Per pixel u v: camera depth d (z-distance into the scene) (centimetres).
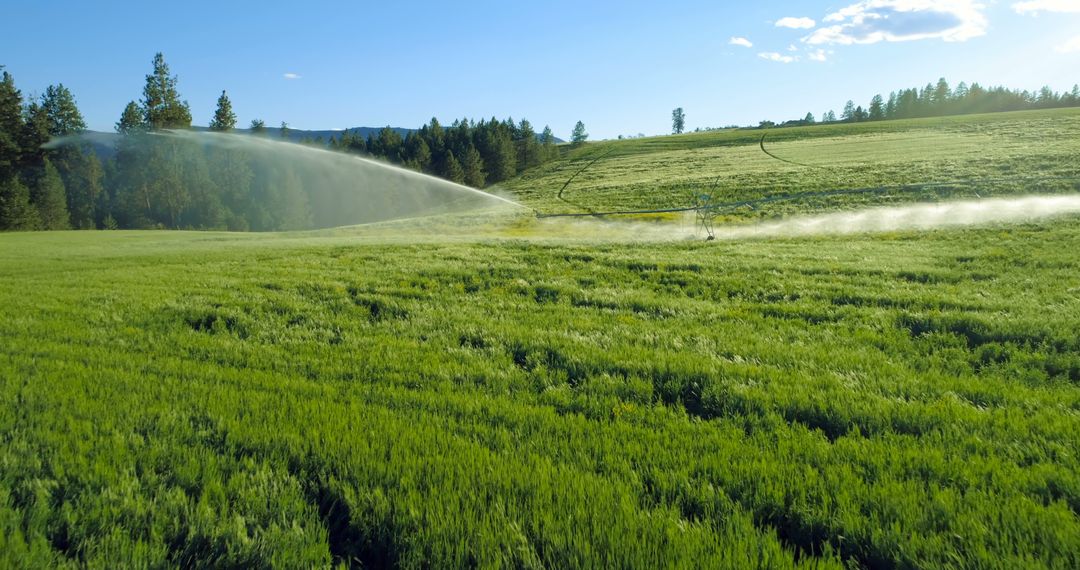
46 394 555
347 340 814
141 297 1177
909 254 1531
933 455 391
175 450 425
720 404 530
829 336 776
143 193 7800
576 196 4878
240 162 8681
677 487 365
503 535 311
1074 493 339
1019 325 748
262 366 685
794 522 335
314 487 377
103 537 321
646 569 284
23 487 375
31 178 7494
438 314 991
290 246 2553
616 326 865
